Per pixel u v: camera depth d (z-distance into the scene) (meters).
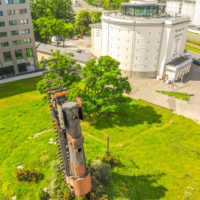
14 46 71.12
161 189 33.91
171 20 64.44
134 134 46.44
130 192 33.06
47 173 36.22
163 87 68.31
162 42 68.62
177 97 62.12
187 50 105.19
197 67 85.00
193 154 41.31
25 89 65.38
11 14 67.19
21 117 51.50
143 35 67.38
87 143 43.25
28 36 72.88
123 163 38.53
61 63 48.41
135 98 61.47
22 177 34.59
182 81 72.62
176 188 34.16
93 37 89.12
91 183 30.92
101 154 40.31
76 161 27.09
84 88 53.56
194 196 33.00
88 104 46.62
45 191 32.41
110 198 31.28
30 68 80.44
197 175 36.69
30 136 45.22
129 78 74.06
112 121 50.59
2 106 56.12
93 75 47.59
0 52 69.06
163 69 71.44
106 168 35.00
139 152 41.44
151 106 57.53
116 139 44.94
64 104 24.44
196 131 48.00
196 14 141.62
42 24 97.75
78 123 25.47
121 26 68.12
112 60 49.22
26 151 40.91
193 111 55.78
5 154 40.34
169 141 44.53
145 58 71.00
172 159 40.00
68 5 118.81
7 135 45.22
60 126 25.80
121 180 35.06
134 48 69.88
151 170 37.34
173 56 73.62
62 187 31.73
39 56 88.56
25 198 32.06
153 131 47.50
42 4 110.50
